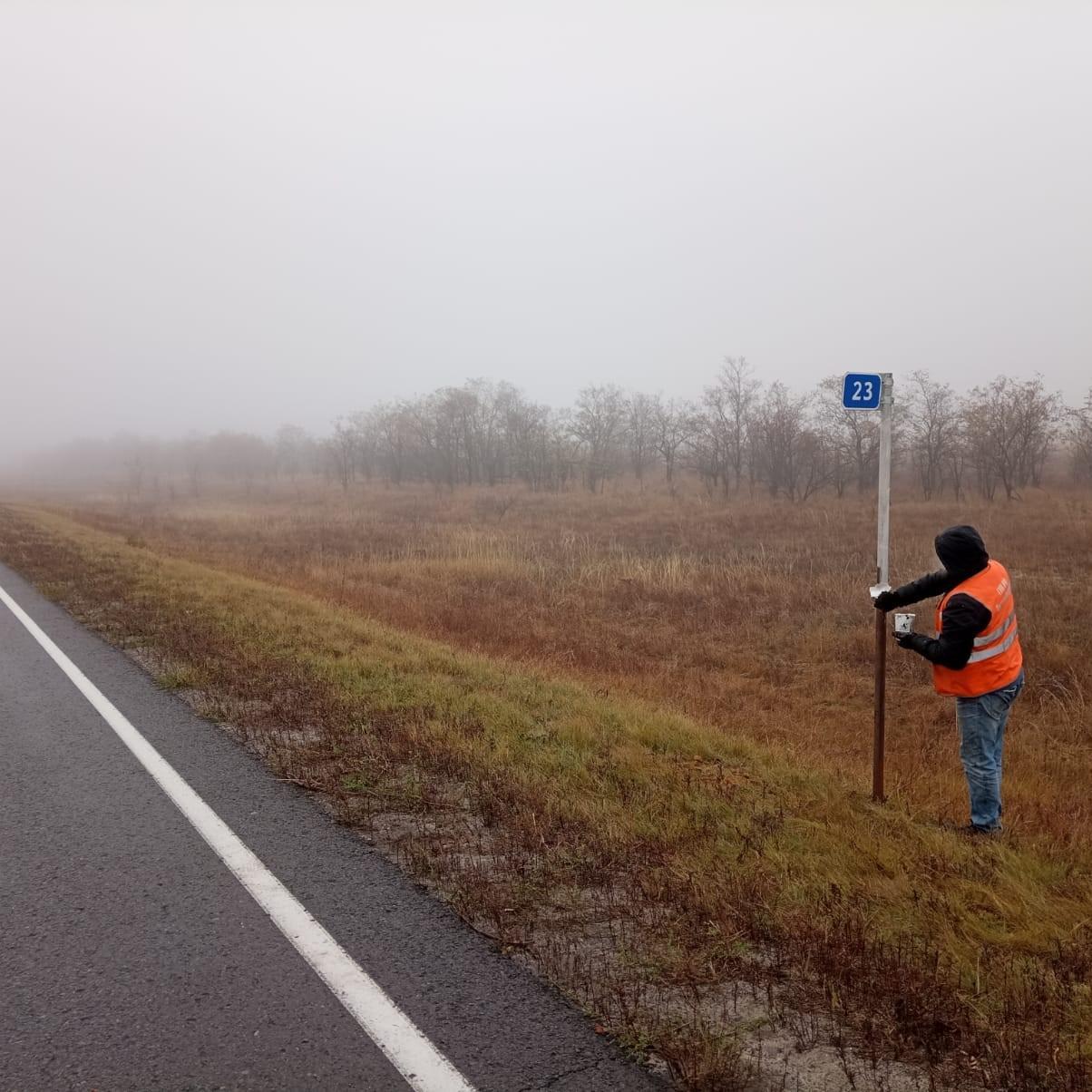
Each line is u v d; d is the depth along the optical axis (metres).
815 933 3.18
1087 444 33.19
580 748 5.62
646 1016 2.77
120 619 10.12
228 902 3.56
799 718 8.00
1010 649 4.73
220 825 4.36
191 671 7.43
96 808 4.59
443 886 3.72
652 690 8.39
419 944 3.24
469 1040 2.67
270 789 4.88
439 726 5.79
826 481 34.78
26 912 3.46
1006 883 3.87
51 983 2.96
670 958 3.11
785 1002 2.87
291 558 18.95
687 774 5.12
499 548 20.14
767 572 15.30
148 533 25.45
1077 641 10.02
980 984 2.96
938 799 5.54
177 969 3.06
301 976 3.02
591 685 8.20
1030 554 16.53
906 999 2.77
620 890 3.68
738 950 3.17
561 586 14.94
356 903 3.56
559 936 3.30
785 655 10.53
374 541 22.81
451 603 12.88
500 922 3.32
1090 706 8.09
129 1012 2.80
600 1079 2.50
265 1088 2.44
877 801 5.19
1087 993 2.91
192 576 13.71
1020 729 7.62
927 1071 2.53
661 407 50.31
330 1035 2.69
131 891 3.66
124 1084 2.46
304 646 8.45
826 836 4.29
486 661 8.49
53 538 20.94
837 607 12.52
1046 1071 2.47
